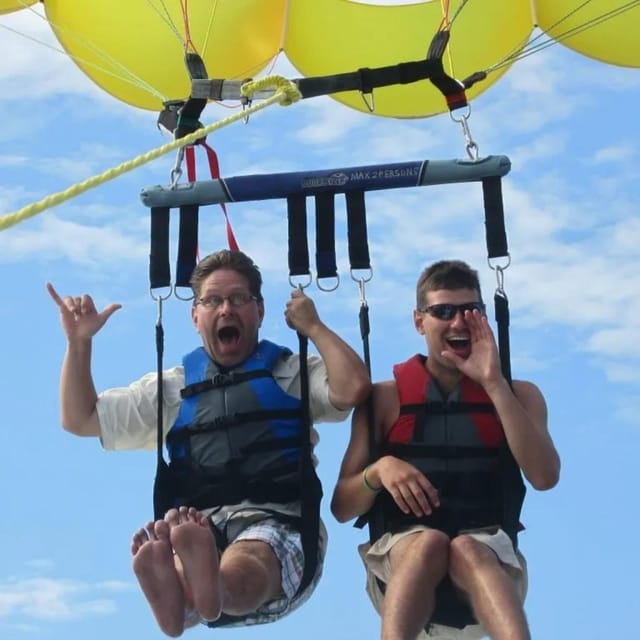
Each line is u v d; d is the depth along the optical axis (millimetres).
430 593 5574
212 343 5934
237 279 5957
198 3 6816
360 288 6051
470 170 6047
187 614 5559
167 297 6082
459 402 5848
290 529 5797
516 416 5727
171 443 5910
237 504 5828
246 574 5605
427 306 5871
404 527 5797
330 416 5934
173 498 5863
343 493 5816
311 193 6125
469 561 5578
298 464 5844
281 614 5750
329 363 5852
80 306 5945
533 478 5727
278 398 5895
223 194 6117
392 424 5879
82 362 5926
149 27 6797
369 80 6145
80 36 6734
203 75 6289
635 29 6641
